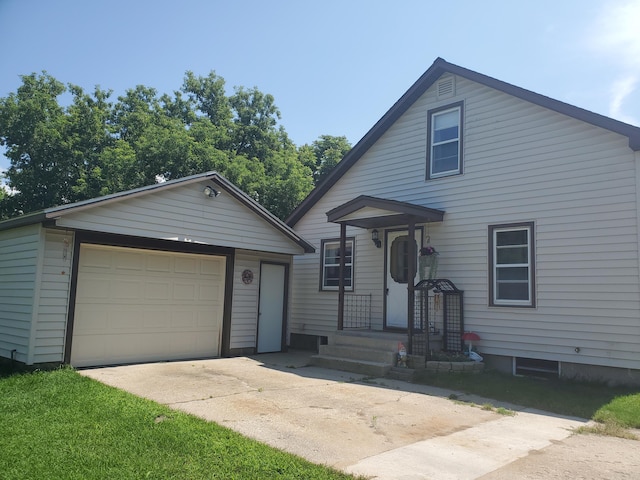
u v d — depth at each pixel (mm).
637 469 4957
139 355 10570
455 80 11914
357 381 9250
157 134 24375
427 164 12203
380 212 11297
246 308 12648
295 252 13320
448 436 5953
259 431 5797
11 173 28750
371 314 13039
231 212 11812
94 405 6441
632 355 8781
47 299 9062
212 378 8969
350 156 13727
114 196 9508
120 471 4371
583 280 9453
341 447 5383
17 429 5398
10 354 9273
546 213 10055
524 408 7594
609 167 9328
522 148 10547
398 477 4574
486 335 10625
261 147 32406
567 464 5062
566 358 9500
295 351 13883
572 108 9648
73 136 28938
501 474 4734
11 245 9867
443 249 11578
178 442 5133
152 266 10914
